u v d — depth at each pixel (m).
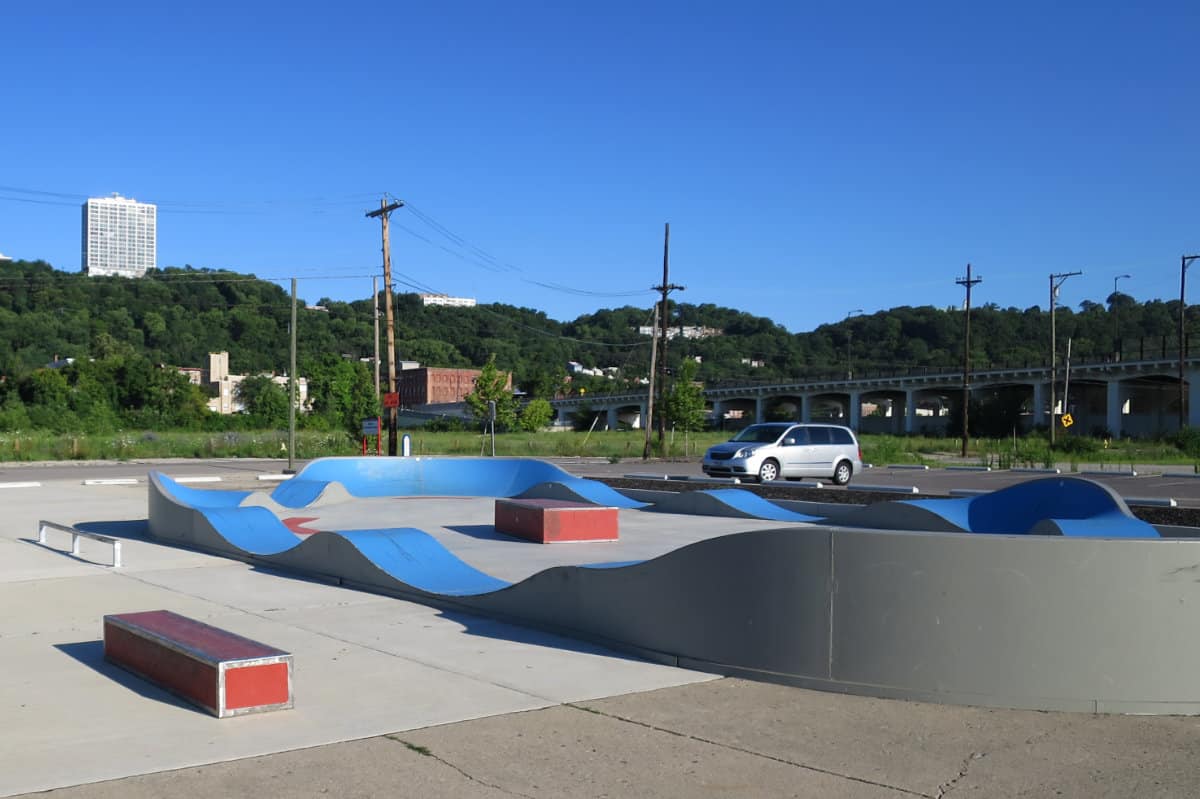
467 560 13.16
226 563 12.90
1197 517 16.53
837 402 120.12
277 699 6.27
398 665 7.51
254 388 128.75
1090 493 12.60
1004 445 61.88
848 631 6.75
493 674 7.25
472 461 23.64
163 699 6.54
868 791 4.96
